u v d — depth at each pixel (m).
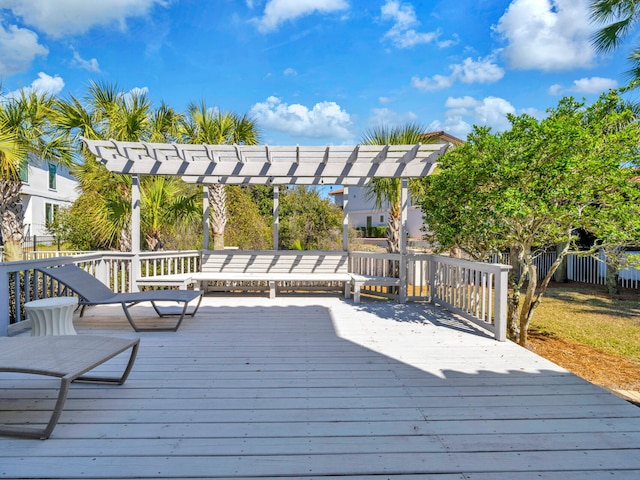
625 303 8.48
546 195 4.21
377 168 6.32
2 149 6.35
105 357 2.43
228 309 5.82
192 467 1.89
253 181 7.67
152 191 7.67
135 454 1.99
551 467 1.92
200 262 7.61
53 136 7.54
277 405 2.58
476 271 4.82
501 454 2.03
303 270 7.60
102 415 2.42
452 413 2.48
